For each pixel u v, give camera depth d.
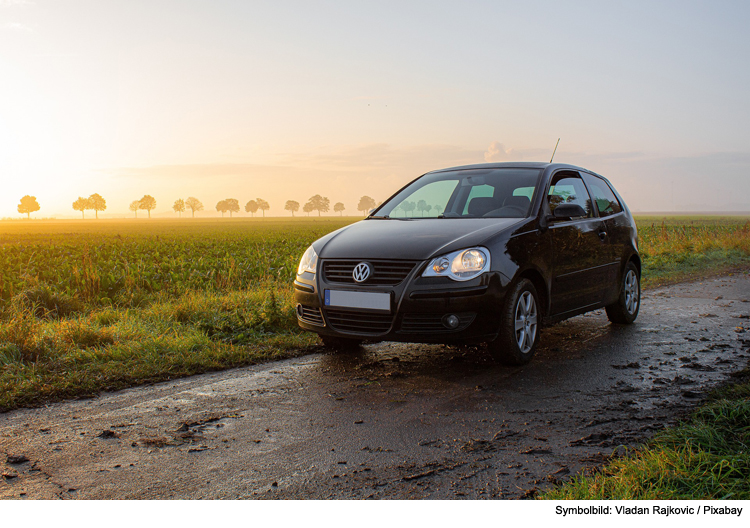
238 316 6.60
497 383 4.18
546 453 2.82
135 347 5.19
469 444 2.97
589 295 5.62
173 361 4.86
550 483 2.46
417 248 4.39
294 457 2.85
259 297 7.73
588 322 6.73
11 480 2.63
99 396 4.05
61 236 49.94
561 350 5.29
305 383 4.29
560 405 3.62
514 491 2.40
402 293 4.25
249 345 5.55
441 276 4.22
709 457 2.48
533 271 4.73
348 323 4.57
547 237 4.93
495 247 4.40
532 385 4.11
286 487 2.51
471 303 4.21
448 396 3.88
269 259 14.12
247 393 4.05
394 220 5.43
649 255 15.10
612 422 3.27
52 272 11.31
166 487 2.53
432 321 4.25
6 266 12.48
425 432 3.18
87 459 2.87
